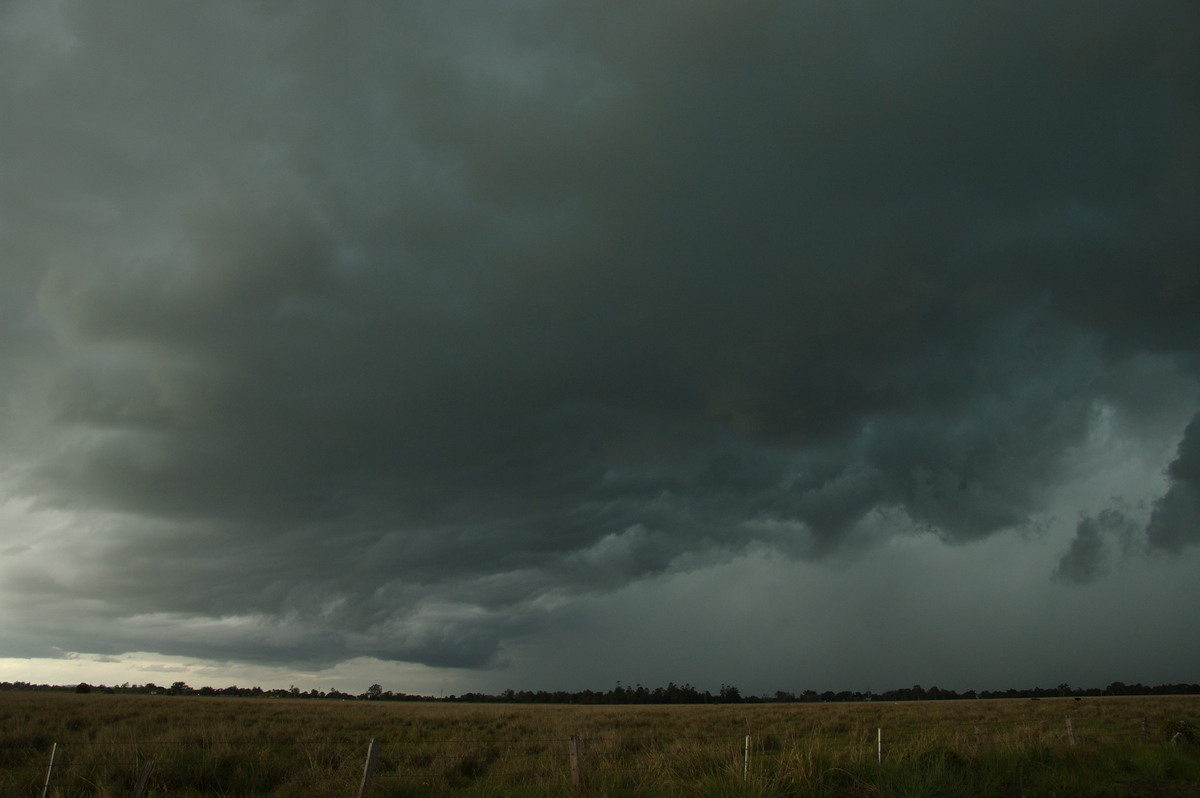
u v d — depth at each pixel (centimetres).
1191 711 4688
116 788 1302
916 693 15588
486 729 3547
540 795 1204
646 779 1268
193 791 1350
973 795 1247
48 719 2856
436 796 1248
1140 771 1506
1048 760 1573
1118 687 15312
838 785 1251
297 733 2692
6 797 1236
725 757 1401
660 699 14962
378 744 1245
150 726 2761
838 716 4638
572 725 3441
